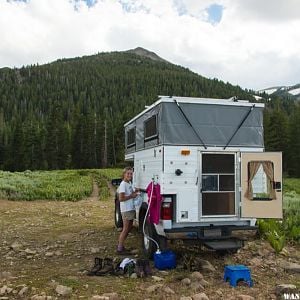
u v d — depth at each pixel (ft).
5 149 319.88
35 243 32.50
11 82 627.46
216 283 21.42
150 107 27.91
